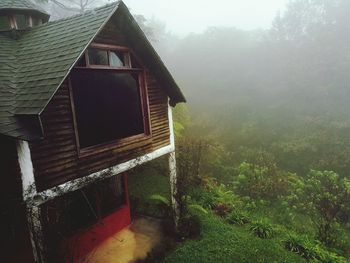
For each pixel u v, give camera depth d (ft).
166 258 24.94
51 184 17.15
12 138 15.21
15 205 16.40
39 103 15.07
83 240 25.14
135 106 24.13
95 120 20.77
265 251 26.55
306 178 51.39
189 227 29.19
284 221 36.60
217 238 28.07
